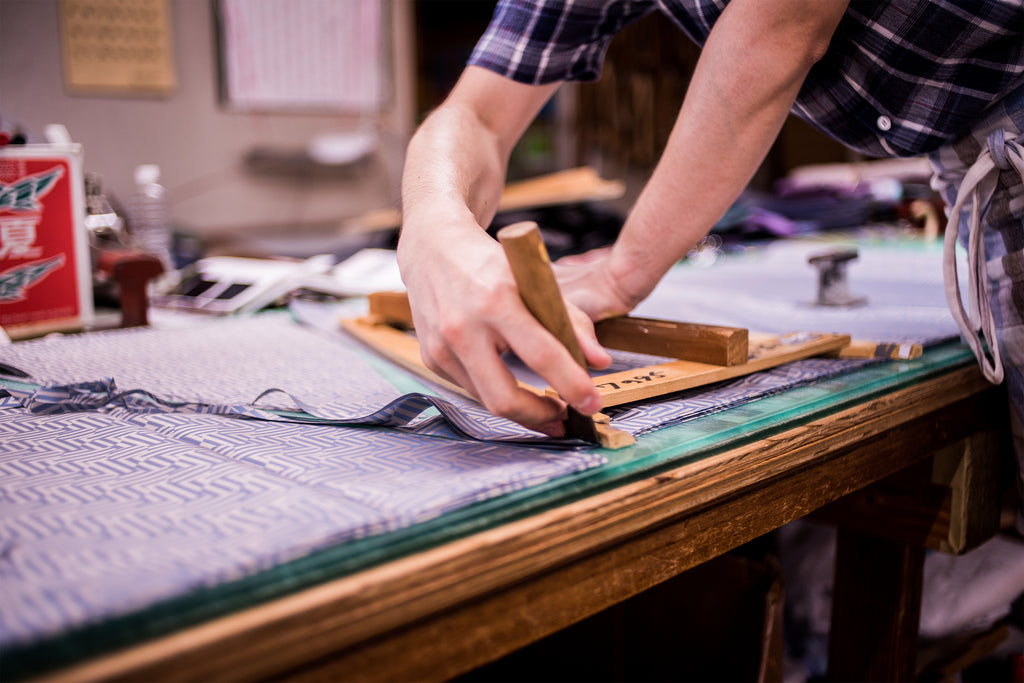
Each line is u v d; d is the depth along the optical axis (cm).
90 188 120
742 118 64
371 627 35
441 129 71
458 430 54
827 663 97
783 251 181
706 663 88
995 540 109
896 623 86
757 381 67
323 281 123
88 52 237
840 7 60
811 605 106
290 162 265
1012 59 65
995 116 69
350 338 96
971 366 76
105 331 105
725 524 52
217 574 32
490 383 45
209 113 263
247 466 48
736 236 188
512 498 42
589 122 283
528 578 41
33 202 98
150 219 160
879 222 206
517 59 76
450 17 333
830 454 61
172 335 98
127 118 247
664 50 287
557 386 44
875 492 86
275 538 36
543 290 43
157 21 246
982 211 71
